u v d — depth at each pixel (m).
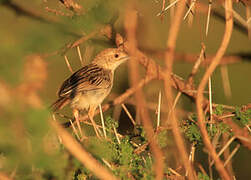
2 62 2.71
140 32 9.71
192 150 7.62
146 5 8.06
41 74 2.90
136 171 6.77
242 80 14.89
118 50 11.43
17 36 2.79
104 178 4.08
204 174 7.32
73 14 3.48
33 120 2.89
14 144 3.04
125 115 10.89
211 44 15.37
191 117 7.68
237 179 13.55
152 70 9.29
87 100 10.32
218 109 8.10
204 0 10.45
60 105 10.24
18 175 4.33
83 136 6.39
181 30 14.86
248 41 15.62
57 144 4.31
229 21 6.59
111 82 11.38
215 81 14.19
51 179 4.32
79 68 11.52
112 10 3.56
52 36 2.93
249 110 8.00
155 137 7.00
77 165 4.76
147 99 9.55
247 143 7.77
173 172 7.22
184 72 14.77
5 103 2.82
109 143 6.62
